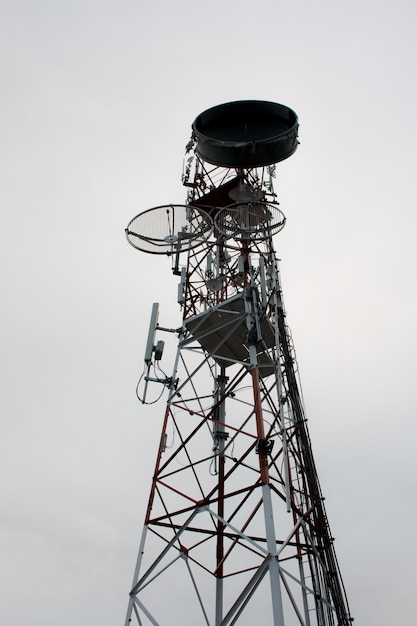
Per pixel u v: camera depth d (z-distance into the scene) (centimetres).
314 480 1766
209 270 2133
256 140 1978
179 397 1880
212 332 1936
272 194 2231
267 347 1980
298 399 1925
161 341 1959
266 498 1439
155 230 1966
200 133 1986
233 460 1805
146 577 1484
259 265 1995
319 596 1581
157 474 1698
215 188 2266
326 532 1734
